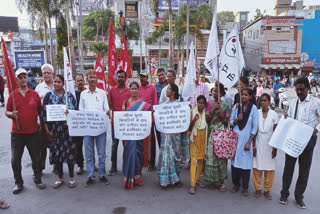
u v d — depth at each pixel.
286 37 36.62
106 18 39.81
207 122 4.22
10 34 40.59
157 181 4.54
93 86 4.42
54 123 4.16
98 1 50.19
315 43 38.47
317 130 3.45
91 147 4.34
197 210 3.56
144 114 4.12
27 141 4.11
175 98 4.26
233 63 4.21
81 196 3.97
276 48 36.94
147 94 5.14
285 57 36.94
